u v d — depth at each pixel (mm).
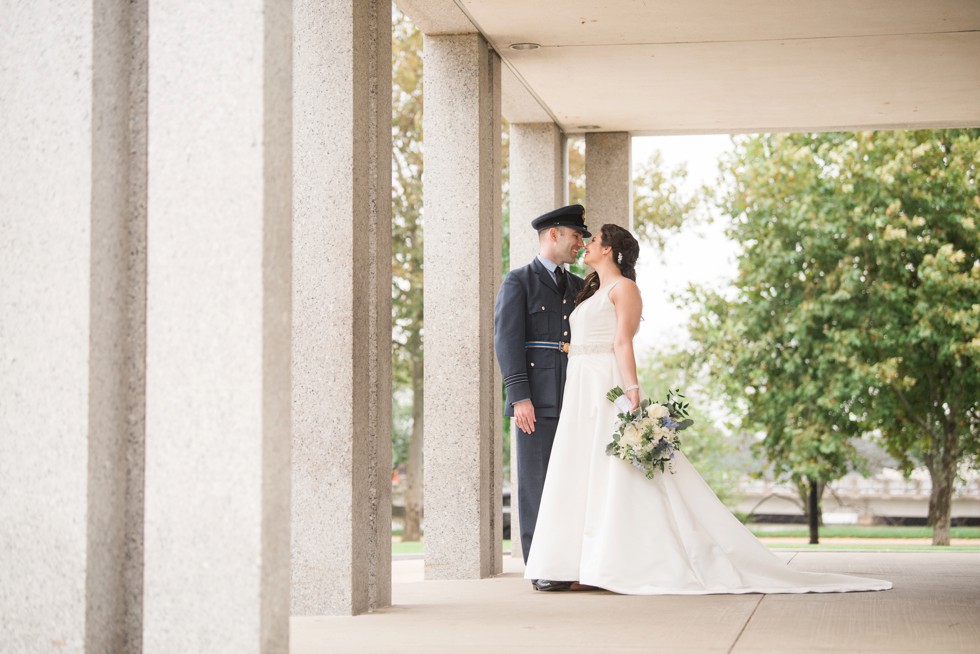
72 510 3668
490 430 8188
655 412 6488
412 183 20141
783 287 17984
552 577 6672
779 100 10008
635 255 7000
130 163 3902
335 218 5953
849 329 17328
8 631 3668
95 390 3723
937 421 17938
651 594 6434
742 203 18344
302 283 5969
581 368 6809
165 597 3650
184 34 3748
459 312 7965
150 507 3676
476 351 7930
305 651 4594
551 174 10438
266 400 3670
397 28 19656
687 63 8930
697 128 10883
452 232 8008
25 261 3738
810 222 17531
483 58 8234
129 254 3885
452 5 7508
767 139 18438
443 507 7902
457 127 8055
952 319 16594
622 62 8875
